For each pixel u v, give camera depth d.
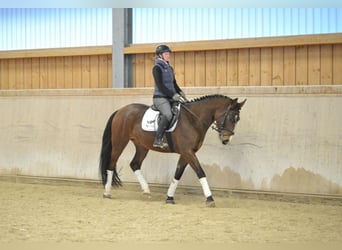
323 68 9.53
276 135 8.77
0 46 12.43
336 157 8.31
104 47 11.25
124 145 8.80
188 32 10.71
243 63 10.21
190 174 9.39
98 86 11.52
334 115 8.37
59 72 11.95
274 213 7.47
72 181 10.37
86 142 10.32
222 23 10.43
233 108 7.87
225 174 9.11
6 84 12.48
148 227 6.43
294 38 9.61
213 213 7.43
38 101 10.90
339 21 9.49
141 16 11.07
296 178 8.58
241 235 6.00
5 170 11.15
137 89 9.86
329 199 8.28
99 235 5.97
